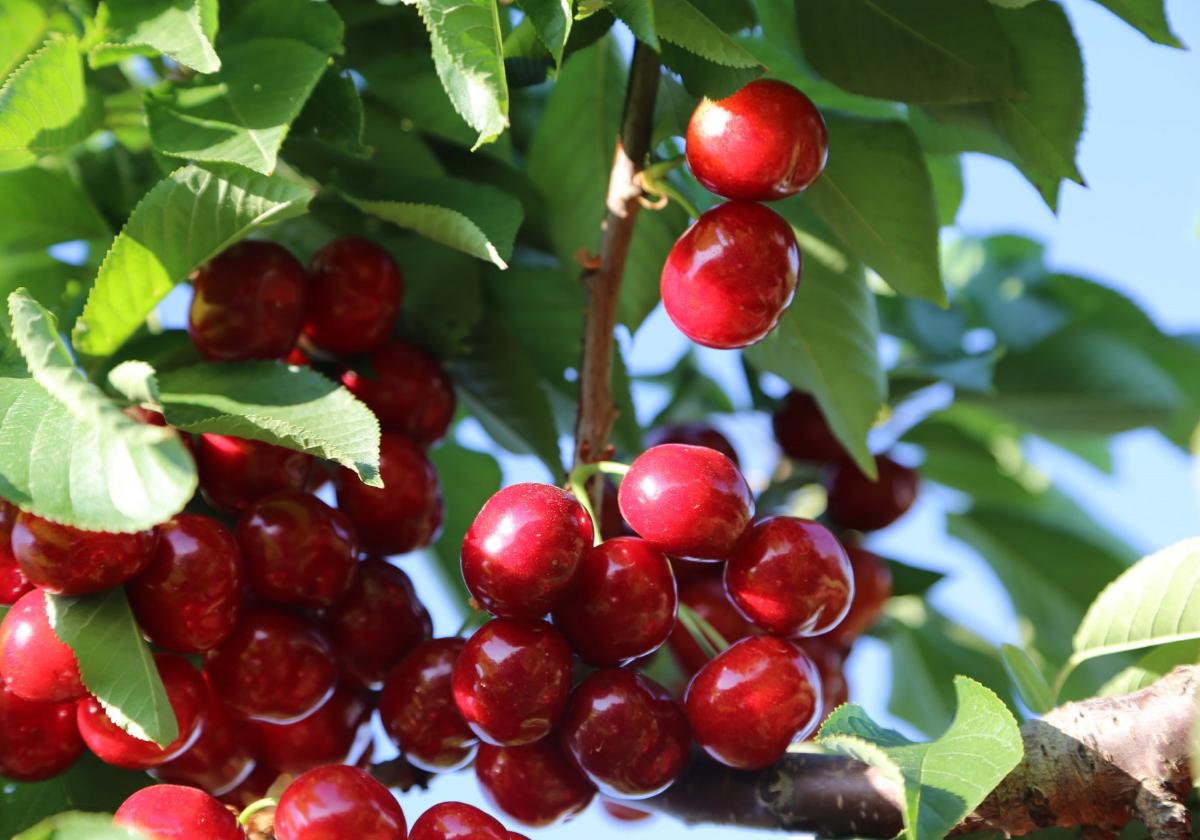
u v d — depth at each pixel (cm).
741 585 73
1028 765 71
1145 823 70
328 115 77
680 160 75
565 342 85
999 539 94
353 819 70
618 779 72
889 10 76
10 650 71
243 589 73
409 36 83
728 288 73
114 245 73
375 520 77
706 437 87
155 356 78
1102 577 93
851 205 78
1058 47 76
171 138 73
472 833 70
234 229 74
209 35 73
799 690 72
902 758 69
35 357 69
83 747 74
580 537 72
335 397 72
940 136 80
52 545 70
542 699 72
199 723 73
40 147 74
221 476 75
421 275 83
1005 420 94
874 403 83
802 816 72
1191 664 74
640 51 75
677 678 85
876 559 84
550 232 85
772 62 82
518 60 74
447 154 84
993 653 93
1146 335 95
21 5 77
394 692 74
